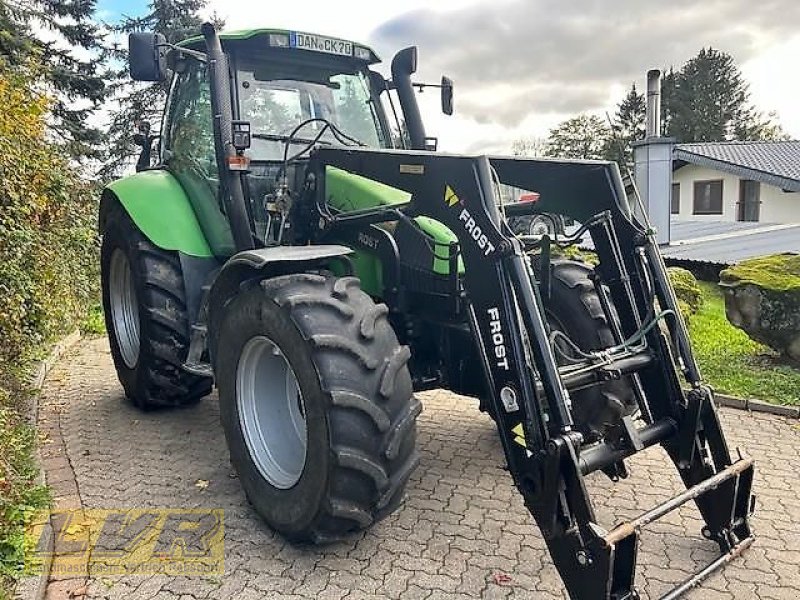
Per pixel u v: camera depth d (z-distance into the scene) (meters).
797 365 6.09
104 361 6.79
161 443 4.47
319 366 2.85
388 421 2.90
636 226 3.16
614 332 3.17
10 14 17.81
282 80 4.29
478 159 2.86
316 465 2.90
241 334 3.32
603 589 2.41
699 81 59.12
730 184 23.98
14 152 4.73
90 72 23.25
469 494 3.74
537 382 2.66
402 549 3.18
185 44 4.60
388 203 3.66
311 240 3.98
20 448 4.09
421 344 3.83
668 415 3.08
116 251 5.07
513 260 2.72
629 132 59.31
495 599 2.80
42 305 5.44
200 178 4.48
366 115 4.61
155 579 2.94
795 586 2.87
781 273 6.38
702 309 8.89
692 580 2.74
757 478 3.91
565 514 2.53
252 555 3.13
